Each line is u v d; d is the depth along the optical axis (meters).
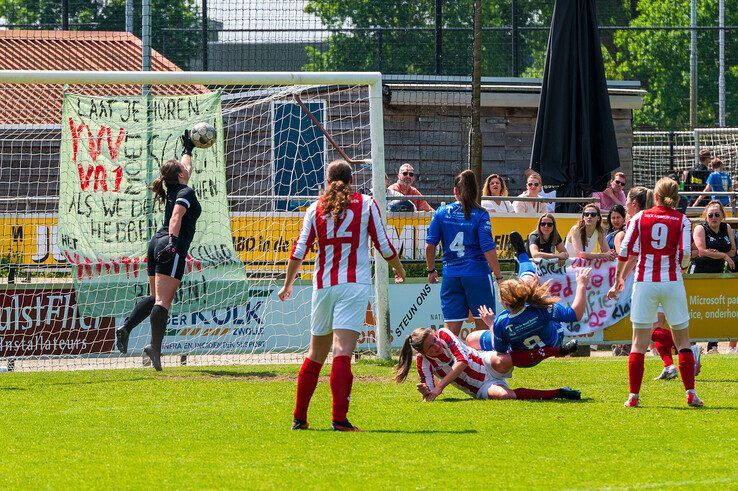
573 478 14.53
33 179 48.22
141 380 25.61
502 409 20.86
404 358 24.00
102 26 72.69
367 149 49.44
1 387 24.42
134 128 32.03
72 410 20.97
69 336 30.66
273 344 32.00
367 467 15.23
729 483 14.23
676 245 21.14
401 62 73.19
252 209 37.09
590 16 38.84
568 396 22.38
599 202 38.75
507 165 54.91
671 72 122.00
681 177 57.59
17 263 34.38
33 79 27.23
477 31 38.66
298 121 46.34
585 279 23.38
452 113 53.12
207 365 29.83
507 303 22.11
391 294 32.88
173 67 57.91
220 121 32.59
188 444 17.12
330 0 75.31
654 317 21.27
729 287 34.97
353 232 18.17
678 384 24.77
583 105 38.62
